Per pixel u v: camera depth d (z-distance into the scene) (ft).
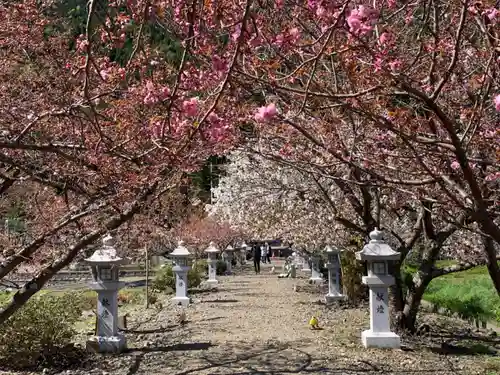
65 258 18.92
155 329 39.29
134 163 17.11
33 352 28.76
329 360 28.32
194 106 12.94
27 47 20.36
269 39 11.73
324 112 15.17
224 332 37.35
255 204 51.19
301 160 17.01
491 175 15.30
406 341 32.48
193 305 51.47
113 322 31.94
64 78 18.44
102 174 17.63
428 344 31.83
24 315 29.01
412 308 34.50
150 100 13.64
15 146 14.03
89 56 11.46
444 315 44.75
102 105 18.47
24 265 22.81
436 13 13.57
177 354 30.83
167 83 15.26
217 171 62.34
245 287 68.03
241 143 16.98
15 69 20.29
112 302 32.04
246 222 55.52
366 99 13.60
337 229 46.83
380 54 11.13
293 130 16.42
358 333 35.42
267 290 63.77
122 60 17.47
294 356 29.48
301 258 90.53
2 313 18.28
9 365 28.50
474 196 12.25
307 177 36.52
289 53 13.58
